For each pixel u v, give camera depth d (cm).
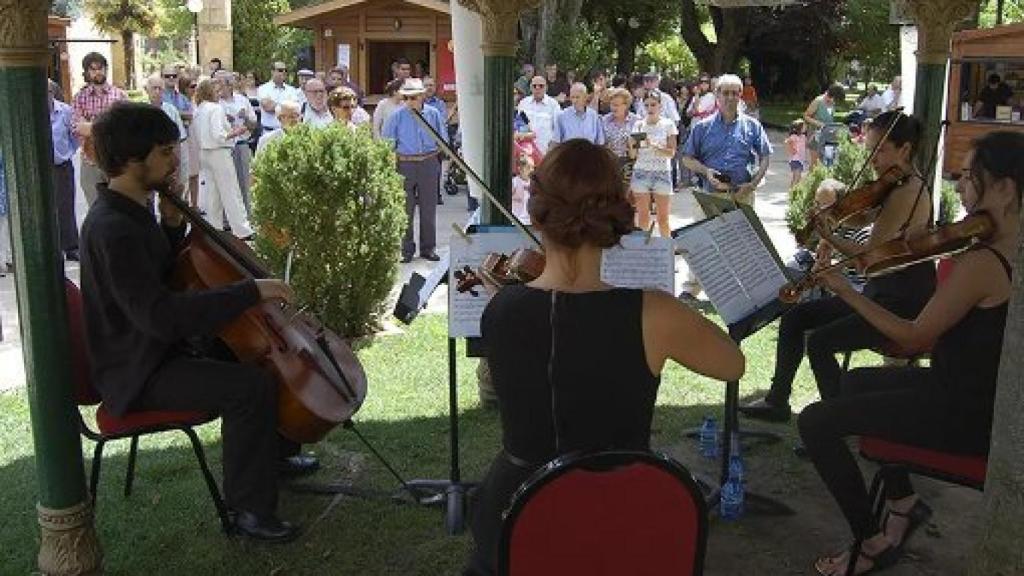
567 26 2109
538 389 195
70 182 772
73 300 318
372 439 447
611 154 195
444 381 532
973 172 283
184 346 335
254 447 329
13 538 346
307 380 335
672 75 3195
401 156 834
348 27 1684
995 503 229
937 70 488
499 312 200
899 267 304
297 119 830
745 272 341
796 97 3525
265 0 2294
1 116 264
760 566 337
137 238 301
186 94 1077
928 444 291
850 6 3064
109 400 319
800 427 313
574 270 197
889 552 326
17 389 516
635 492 172
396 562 336
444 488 384
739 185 686
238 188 917
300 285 593
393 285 625
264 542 343
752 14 2880
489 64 439
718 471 417
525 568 174
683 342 193
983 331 277
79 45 2408
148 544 343
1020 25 1361
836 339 414
